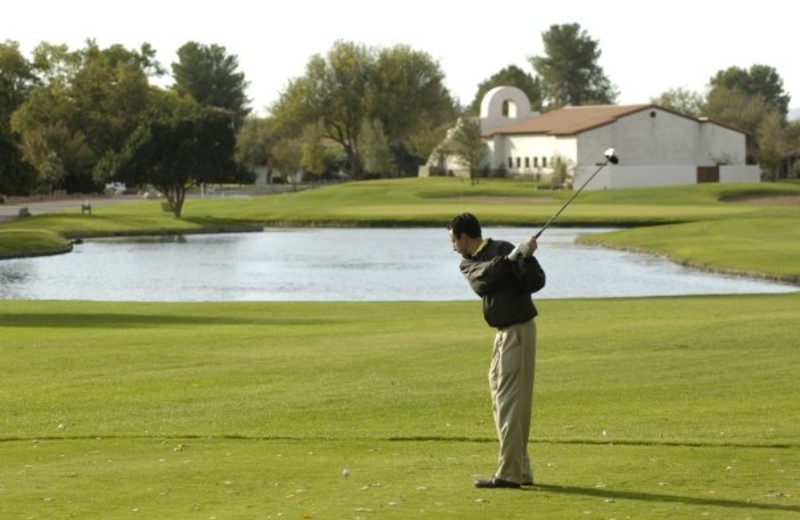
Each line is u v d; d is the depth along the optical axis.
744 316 39.72
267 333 37.06
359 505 15.33
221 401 24.19
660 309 44.88
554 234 113.12
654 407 22.86
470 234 16.78
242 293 67.25
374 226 132.62
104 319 44.16
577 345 31.86
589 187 177.75
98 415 22.81
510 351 16.56
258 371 28.23
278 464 18.09
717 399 23.62
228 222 135.88
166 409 23.38
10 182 121.00
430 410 22.98
